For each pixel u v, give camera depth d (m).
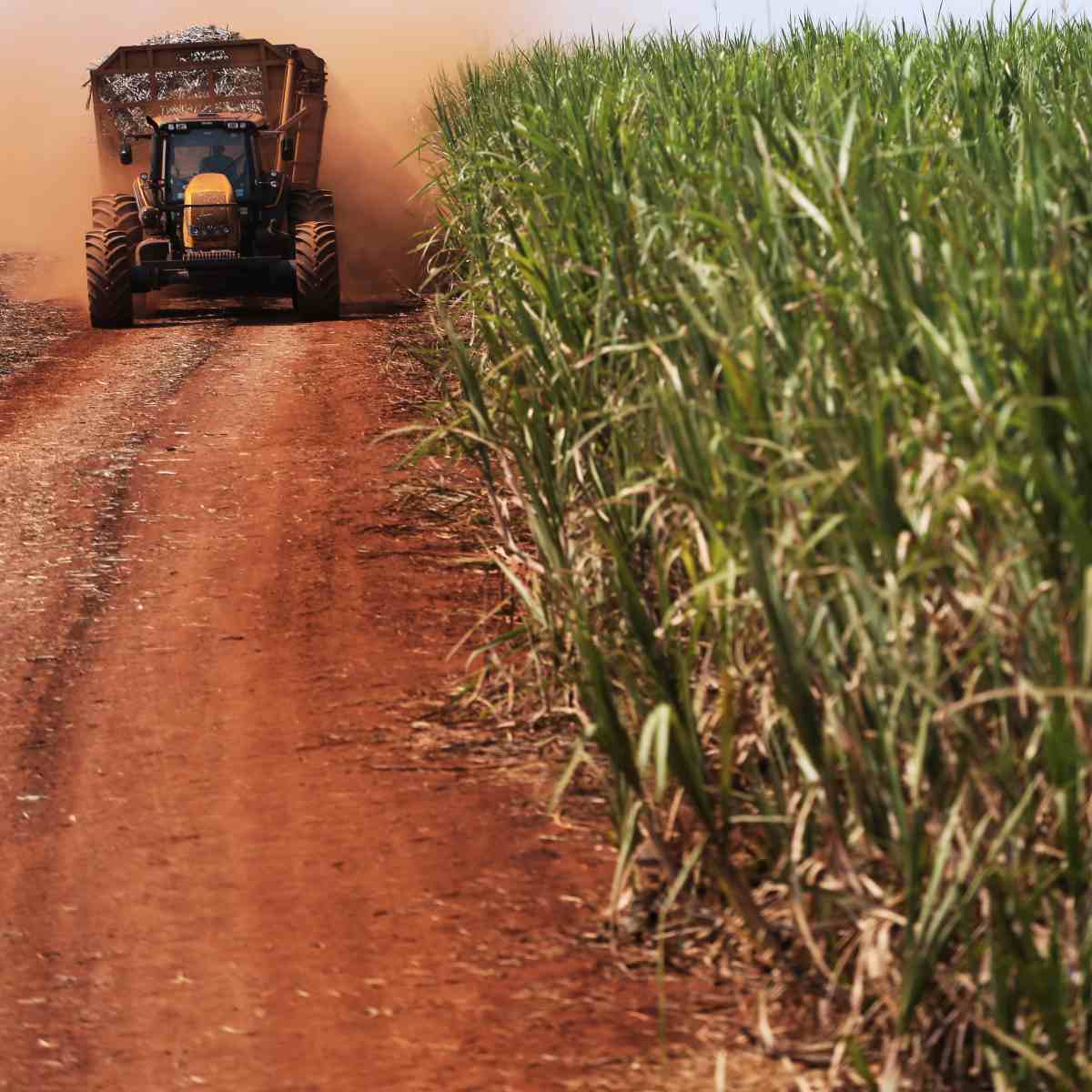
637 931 10.59
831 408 8.59
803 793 9.22
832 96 12.16
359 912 11.20
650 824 9.96
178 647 17.23
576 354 12.88
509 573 13.97
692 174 11.09
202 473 25.28
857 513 7.84
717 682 10.62
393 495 23.06
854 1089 8.53
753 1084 8.77
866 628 8.12
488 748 13.95
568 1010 9.73
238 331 41.03
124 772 14.04
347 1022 9.83
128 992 10.40
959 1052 8.09
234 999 10.20
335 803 13.03
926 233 9.01
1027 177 9.18
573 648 13.73
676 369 10.42
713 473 9.09
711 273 9.94
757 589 8.23
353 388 32.03
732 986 9.82
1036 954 7.39
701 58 24.78
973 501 7.61
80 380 34.78
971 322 7.88
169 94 48.28
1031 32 20.84
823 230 9.66
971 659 7.65
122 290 41.72
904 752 8.39
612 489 12.87
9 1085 9.41
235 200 42.38
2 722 15.36
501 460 14.23
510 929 10.77
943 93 15.48
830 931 9.04
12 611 18.78
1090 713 7.31
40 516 23.08
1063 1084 7.33
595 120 16.62
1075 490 7.20
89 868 12.24
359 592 18.67
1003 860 7.71
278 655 16.77
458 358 13.97
